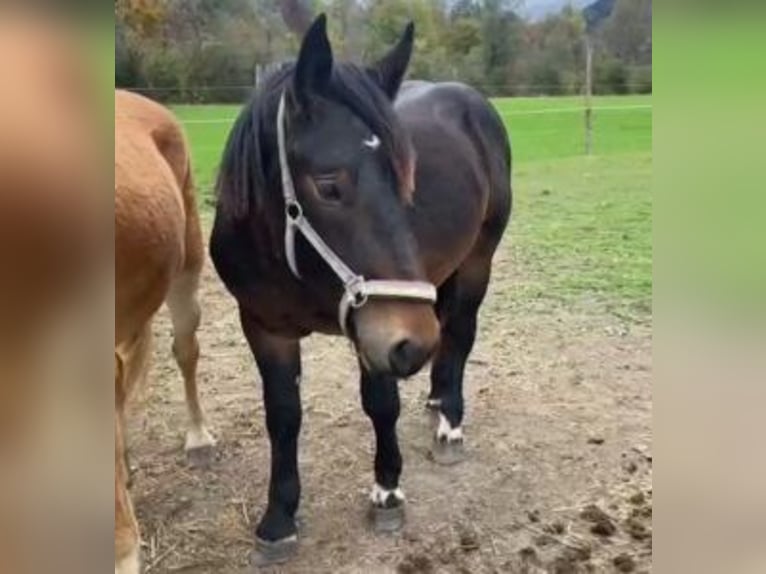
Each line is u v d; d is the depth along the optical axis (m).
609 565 2.74
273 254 2.40
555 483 3.24
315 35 2.15
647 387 4.09
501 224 3.39
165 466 3.36
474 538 2.90
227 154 2.50
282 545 2.77
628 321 5.01
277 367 2.71
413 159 2.26
